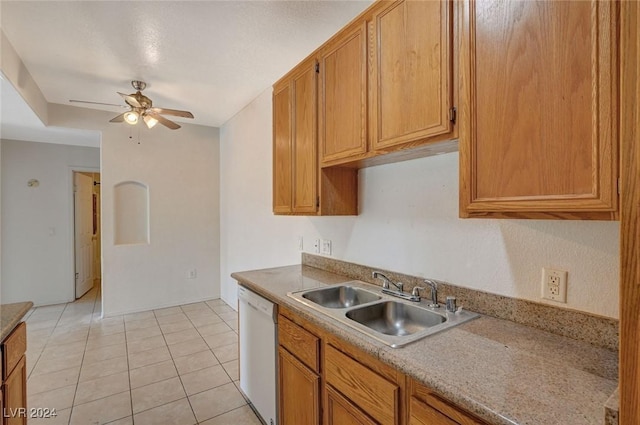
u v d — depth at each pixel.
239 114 3.85
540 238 1.23
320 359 1.43
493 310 1.37
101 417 1.99
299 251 2.74
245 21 2.01
